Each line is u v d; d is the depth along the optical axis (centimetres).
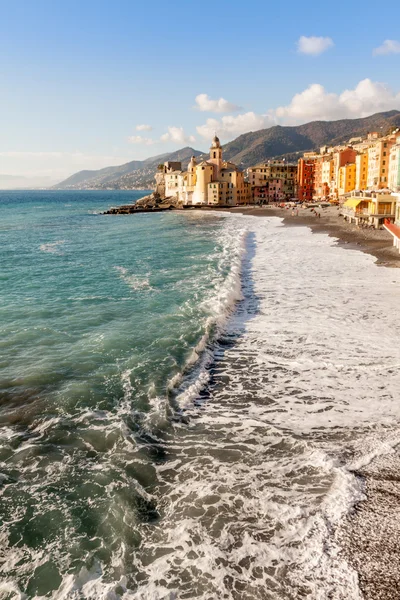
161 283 3444
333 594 830
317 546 937
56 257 4988
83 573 882
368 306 2759
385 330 2316
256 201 18088
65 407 1536
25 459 1252
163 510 1057
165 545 950
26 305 2845
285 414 1507
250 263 4406
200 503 1075
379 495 1087
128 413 1501
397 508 1041
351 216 8094
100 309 2720
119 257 4900
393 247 5103
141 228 8838
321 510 1039
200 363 1925
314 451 1273
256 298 3023
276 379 1778
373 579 859
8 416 1480
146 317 2531
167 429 1416
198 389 1692
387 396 1619
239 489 1123
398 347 2080
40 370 1823
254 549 934
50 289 3328
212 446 1323
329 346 2108
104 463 1239
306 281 3512
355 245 5478
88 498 1095
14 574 883
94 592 839
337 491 1099
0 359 1944
